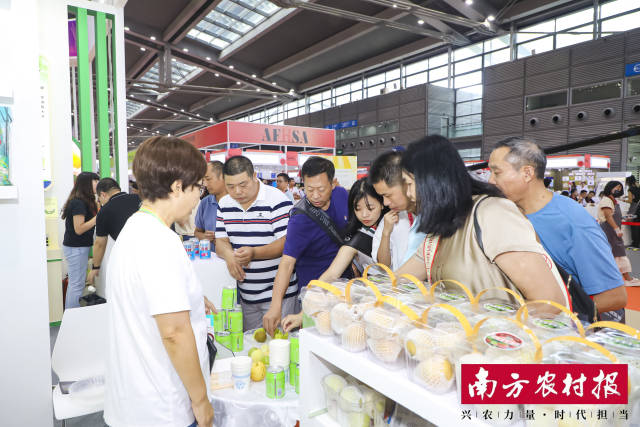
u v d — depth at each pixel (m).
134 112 28.16
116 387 1.06
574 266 1.51
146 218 1.04
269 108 25.19
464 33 14.58
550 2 12.12
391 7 11.72
